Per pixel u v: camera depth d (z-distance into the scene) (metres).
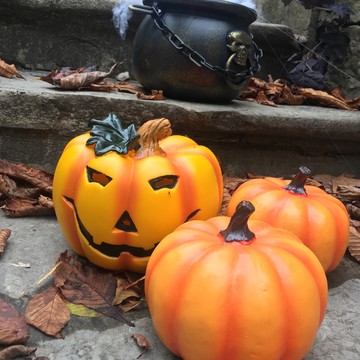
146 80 0.75
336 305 0.47
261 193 0.51
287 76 1.04
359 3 1.03
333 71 1.07
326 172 0.81
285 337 0.33
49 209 0.59
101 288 0.44
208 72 0.70
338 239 0.50
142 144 0.47
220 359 0.34
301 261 0.36
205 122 0.69
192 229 0.39
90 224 0.45
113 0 0.97
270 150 0.77
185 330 0.34
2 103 0.63
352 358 0.39
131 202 0.44
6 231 0.52
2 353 0.35
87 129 0.66
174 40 0.69
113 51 1.01
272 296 0.33
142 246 0.46
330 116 0.77
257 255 0.35
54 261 0.49
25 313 0.40
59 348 0.37
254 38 1.01
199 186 0.47
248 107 0.75
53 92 0.66
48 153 0.67
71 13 0.96
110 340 0.39
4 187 0.60
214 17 0.70
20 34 0.96
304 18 1.14
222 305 0.33
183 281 0.34
